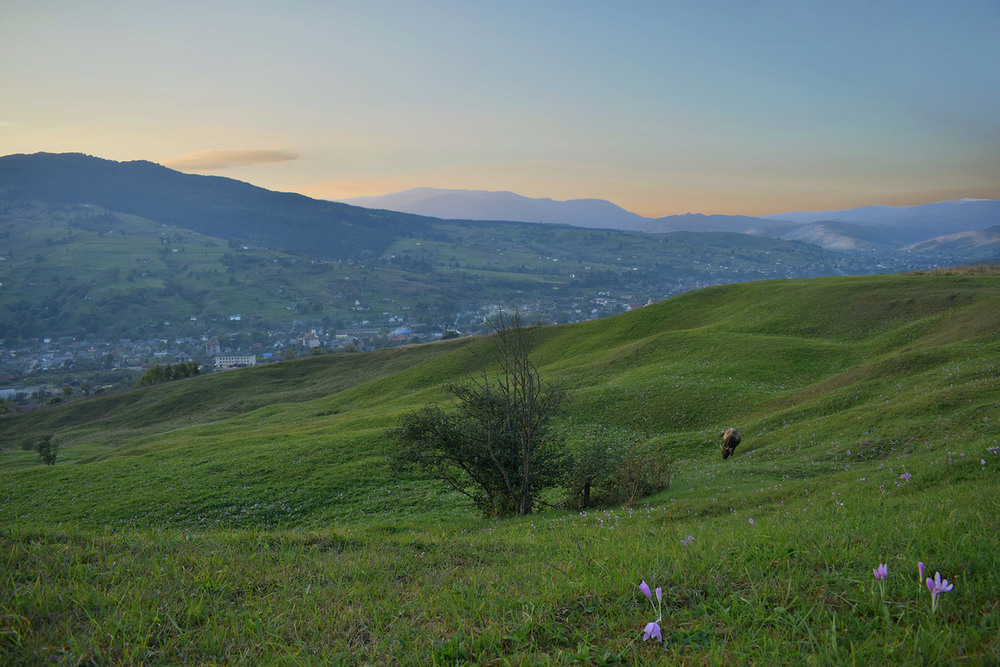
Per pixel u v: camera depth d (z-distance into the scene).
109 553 7.41
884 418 26.09
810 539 5.81
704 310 74.06
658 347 59.00
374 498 32.44
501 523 20.98
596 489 23.89
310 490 34.41
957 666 3.03
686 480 23.86
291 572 7.05
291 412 78.50
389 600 5.79
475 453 23.34
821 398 33.97
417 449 24.06
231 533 9.74
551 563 6.89
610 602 4.79
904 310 53.16
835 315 57.31
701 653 3.72
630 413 41.97
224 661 4.49
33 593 5.45
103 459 57.22
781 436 29.36
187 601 5.67
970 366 30.73
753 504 17.31
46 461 59.19
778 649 3.48
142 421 94.75
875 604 3.82
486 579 6.46
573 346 75.56
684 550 6.16
